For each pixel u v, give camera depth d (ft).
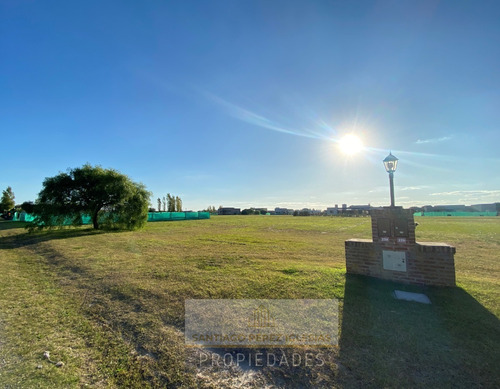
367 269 18.08
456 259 27.66
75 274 20.47
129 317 12.67
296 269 20.27
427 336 10.34
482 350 9.36
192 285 16.89
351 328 11.08
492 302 13.56
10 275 20.53
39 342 10.52
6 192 148.05
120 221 62.44
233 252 30.25
